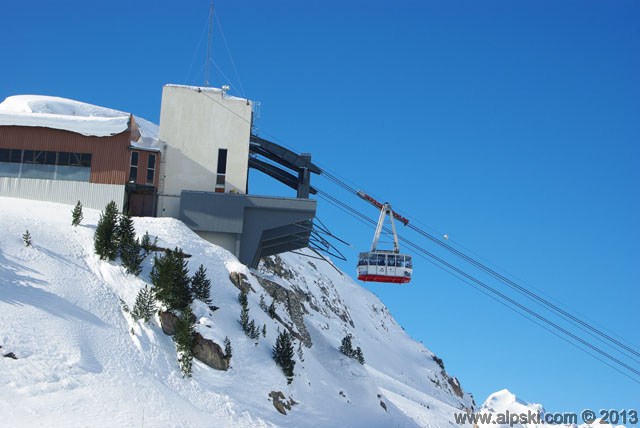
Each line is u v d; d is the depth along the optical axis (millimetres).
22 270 40125
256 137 63906
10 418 30578
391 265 65250
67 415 31906
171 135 58312
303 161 65062
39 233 44312
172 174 57750
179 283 41812
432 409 73875
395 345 140750
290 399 41500
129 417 33188
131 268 43344
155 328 40406
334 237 59250
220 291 46750
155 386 36406
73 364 35094
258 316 46750
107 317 39781
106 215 45062
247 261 54625
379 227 67562
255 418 37781
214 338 40875
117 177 55156
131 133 57031
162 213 57031
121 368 36500
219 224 54625
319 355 52812
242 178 58156
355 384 50625
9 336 34844
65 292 39969
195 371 39312
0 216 45094
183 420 34688
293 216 55344
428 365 136125
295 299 56062
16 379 32875
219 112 59031
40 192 54406
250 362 41969
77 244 44719
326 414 43000
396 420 49062
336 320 124062
